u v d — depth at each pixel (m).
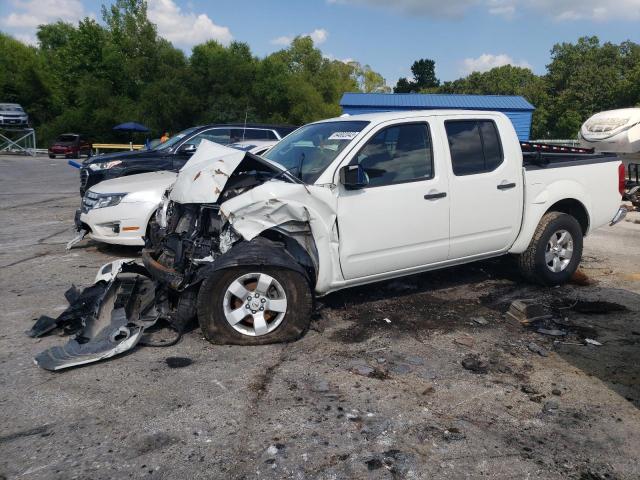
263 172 4.67
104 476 2.64
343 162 4.47
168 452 2.84
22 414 3.20
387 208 4.62
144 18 46.34
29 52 51.00
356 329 4.59
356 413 3.23
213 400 3.38
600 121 12.22
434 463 2.77
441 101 33.03
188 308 4.29
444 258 5.08
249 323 4.25
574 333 4.54
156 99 40.12
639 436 3.03
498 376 3.75
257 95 40.78
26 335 4.45
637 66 42.94
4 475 2.64
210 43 44.38
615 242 8.20
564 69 55.12
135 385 3.56
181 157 9.61
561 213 5.69
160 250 4.75
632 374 3.79
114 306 4.35
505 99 33.59
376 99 33.88
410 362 3.96
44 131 43.19
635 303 5.30
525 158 5.92
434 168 4.89
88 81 43.25
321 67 52.16
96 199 6.84
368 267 4.65
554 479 2.65
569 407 3.34
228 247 4.20
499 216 5.28
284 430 3.05
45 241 8.17
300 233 4.37
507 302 5.32
